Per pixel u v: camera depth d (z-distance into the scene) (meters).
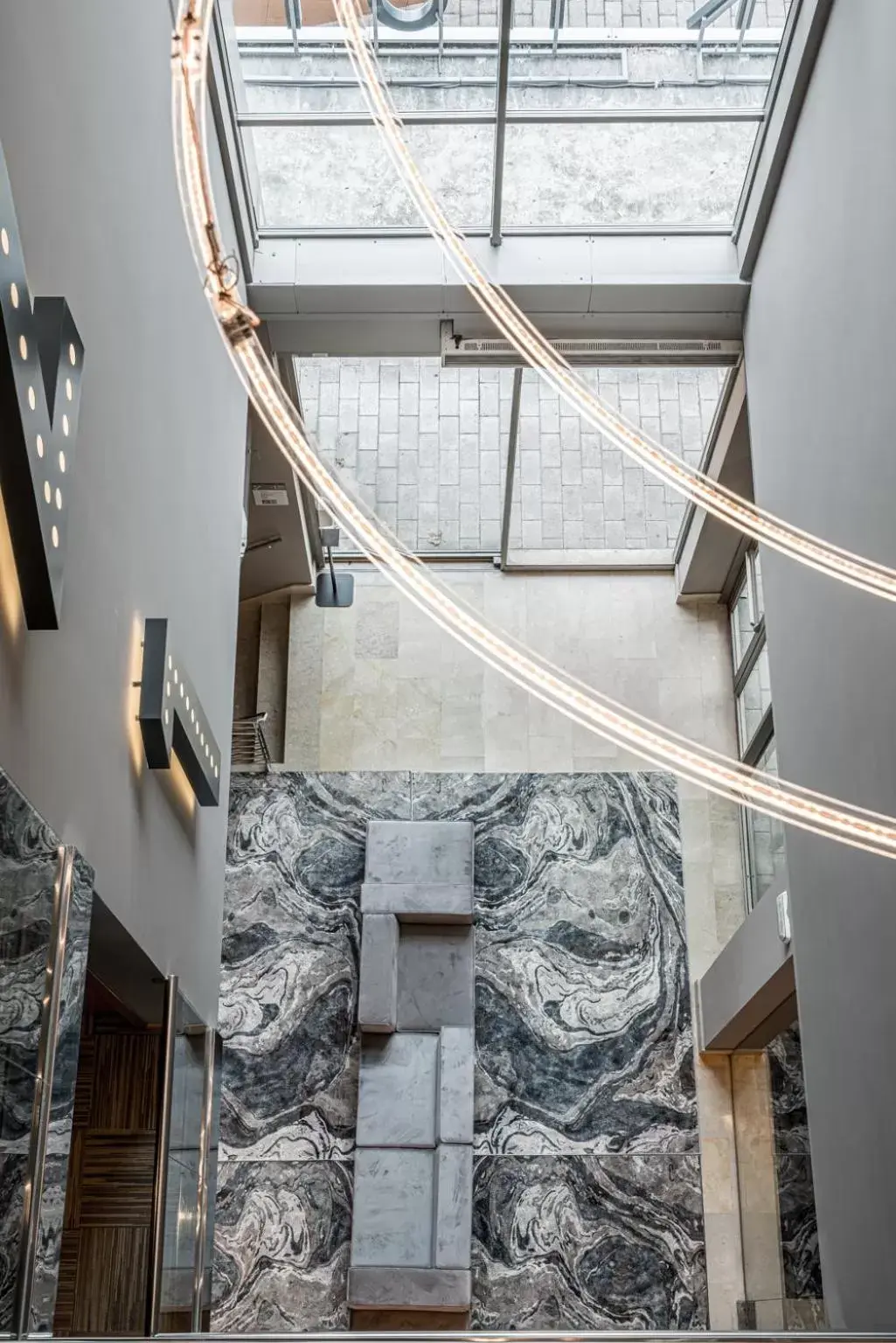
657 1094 10.98
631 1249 10.52
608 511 12.86
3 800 3.45
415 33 8.90
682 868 11.73
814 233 7.48
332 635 12.72
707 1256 10.51
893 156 6.04
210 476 7.20
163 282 5.93
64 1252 7.25
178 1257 6.03
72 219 4.33
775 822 10.81
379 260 9.18
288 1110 10.90
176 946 6.14
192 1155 6.46
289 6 8.77
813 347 7.40
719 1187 10.70
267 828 11.79
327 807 11.87
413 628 12.72
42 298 3.85
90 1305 7.17
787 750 7.79
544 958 11.42
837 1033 6.64
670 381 12.42
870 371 6.31
